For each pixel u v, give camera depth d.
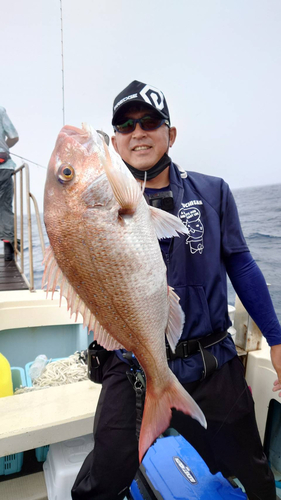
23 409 1.70
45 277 1.14
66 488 1.78
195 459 1.88
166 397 1.21
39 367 2.54
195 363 1.48
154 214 1.24
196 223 1.52
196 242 1.51
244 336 2.27
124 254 1.10
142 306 1.14
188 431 1.58
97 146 1.13
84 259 1.10
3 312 3.01
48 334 3.26
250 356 2.24
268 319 1.58
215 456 1.58
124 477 1.49
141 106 1.41
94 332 1.19
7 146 5.09
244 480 1.57
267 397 2.12
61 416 1.64
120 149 1.54
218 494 1.65
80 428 1.65
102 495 1.48
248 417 1.55
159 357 1.20
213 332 1.53
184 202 1.54
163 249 1.51
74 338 3.32
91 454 1.64
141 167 1.49
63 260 1.12
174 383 1.22
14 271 5.01
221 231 1.58
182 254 1.49
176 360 1.48
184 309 1.49
